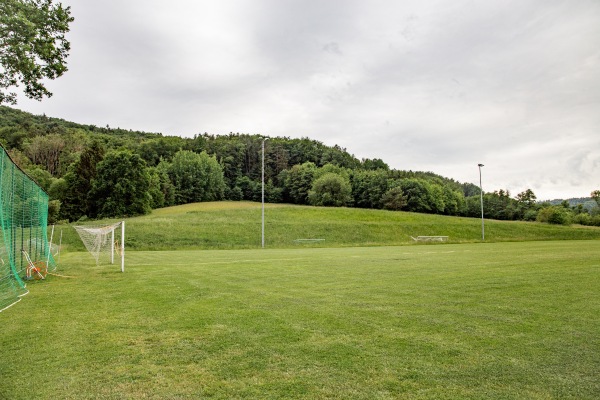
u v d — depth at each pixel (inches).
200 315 300.0
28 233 619.2
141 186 2440.9
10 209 505.0
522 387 164.7
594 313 297.9
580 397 155.4
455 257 831.7
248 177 3892.7
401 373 179.9
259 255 1006.4
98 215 2340.1
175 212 2527.1
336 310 311.9
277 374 179.6
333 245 1584.6
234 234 1731.1
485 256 844.6
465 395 157.0
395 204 3464.6
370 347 217.6
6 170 478.3
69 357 207.6
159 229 1683.1
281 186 3880.4
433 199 3503.9
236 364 193.2
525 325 263.6
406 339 232.5
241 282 479.5
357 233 1919.3
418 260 767.7
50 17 680.4
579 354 205.6
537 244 1406.3
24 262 579.8
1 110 4092.0
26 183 599.8
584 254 851.4
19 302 370.6
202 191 3415.4
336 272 575.8
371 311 307.3
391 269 607.5
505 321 274.4
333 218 2356.1
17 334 254.5
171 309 325.4
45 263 669.9
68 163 2886.3
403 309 314.2
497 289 406.9
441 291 397.4
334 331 250.4
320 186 3420.3
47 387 168.7
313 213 2464.3
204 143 4212.6
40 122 4286.4
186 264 743.7
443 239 1914.4
